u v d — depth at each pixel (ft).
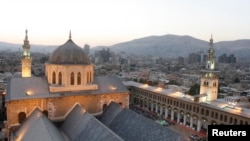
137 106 458.91
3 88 413.80
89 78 248.93
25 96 215.10
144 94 444.55
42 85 232.73
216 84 353.51
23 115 215.72
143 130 180.55
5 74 614.34
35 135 152.05
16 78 227.81
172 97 376.27
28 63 329.93
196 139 299.79
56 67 232.73
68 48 240.32
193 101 342.23
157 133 168.25
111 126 212.23
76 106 227.40
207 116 318.45
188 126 353.72
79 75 239.71
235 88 613.11
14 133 201.46
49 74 237.25
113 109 233.35
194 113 339.36
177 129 341.21
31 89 223.71
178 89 502.79
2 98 363.97
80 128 185.26
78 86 238.48
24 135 167.12
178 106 368.07
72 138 182.50
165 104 393.70
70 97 232.32
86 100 241.55
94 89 248.11
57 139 146.00
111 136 148.36
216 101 345.72
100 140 154.30
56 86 230.68
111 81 270.87
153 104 424.87
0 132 263.49
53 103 225.15
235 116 280.10
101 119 234.99
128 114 208.74
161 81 654.12
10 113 209.87
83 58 242.78
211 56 359.05
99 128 165.68
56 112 226.79
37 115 187.11
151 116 395.34
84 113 198.90
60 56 236.22
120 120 211.00
